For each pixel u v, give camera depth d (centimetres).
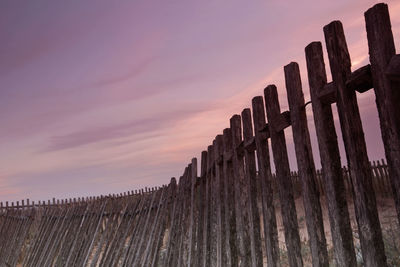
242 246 371
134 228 880
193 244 571
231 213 414
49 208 1269
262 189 322
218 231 446
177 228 676
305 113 254
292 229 272
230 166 427
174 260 655
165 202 779
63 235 1100
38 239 1219
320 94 227
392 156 175
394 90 174
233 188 421
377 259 188
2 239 1484
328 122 229
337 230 217
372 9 183
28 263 1204
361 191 195
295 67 261
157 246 749
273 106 292
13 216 1470
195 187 613
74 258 1005
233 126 398
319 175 1441
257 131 326
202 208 549
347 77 203
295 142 258
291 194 277
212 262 469
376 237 190
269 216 312
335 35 210
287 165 282
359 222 198
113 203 993
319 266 238
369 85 198
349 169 203
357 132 199
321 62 234
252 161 358
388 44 177
